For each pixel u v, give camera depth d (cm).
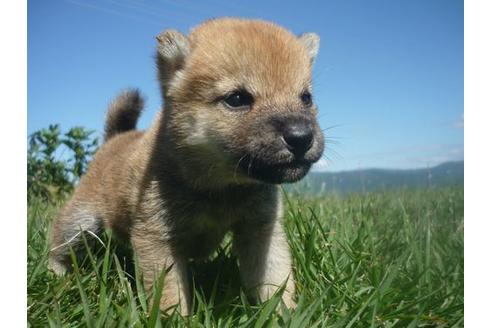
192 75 26
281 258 28
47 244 32
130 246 31
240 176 26
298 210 32
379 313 23
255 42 26
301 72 26
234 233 29
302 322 21
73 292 25
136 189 28
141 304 23
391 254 30
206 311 22
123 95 39
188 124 26
